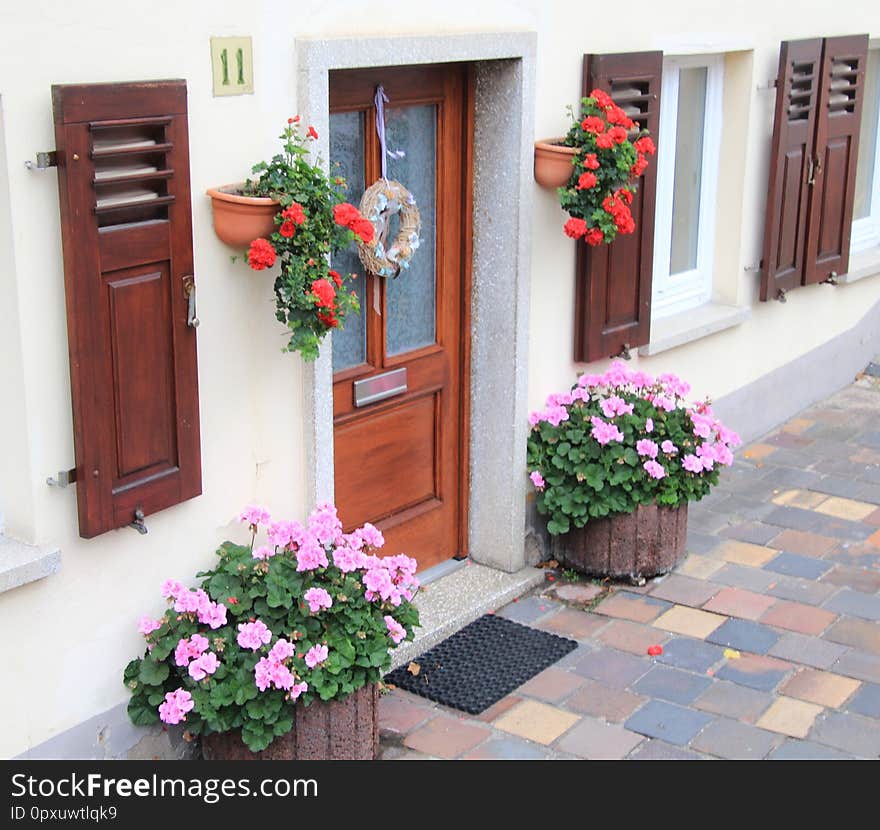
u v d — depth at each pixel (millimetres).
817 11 7246
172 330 3822
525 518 5645
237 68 3980
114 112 3520
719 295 7172
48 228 3502
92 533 3695
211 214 3984
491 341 5434
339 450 4988
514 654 5000
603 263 5711
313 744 4047
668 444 5434
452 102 5172
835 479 6910
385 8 4457
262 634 3916
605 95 5172
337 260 4855
